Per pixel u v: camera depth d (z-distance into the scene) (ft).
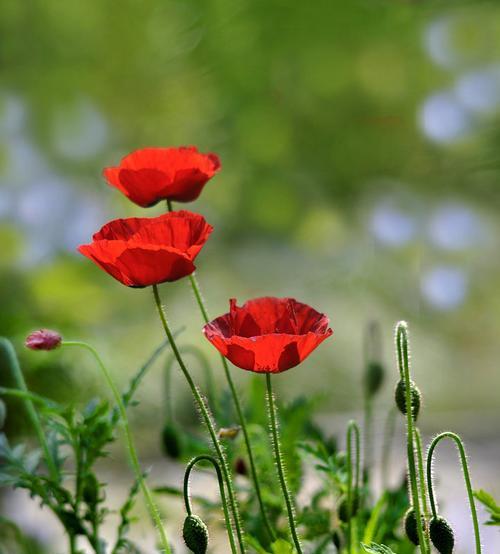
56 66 32.45
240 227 34.19
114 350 22.58
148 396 23.40
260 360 8.46
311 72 29.81
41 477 10.94
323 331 8.55
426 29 28.76
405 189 32.04
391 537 10.91
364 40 29.04
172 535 15.31
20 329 16.98
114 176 10.22
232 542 8.79
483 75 29.14
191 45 30.76
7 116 30.68
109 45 32.55
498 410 31.04
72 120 31.58
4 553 15.15
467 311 33.65
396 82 29.71
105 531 18.16
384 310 34.14
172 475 21.03
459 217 31.73
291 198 32.81
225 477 8.98
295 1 28.35
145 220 9.57
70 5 32.14
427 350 34.55
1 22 32.17
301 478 11.84
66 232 28.04
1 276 24.66
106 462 21.97
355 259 33.55
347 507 10.30
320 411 31.32
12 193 28.60
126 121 32.78
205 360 12.63
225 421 12.34
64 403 17.28
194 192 10.37
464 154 29.84
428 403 33.76
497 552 16.19
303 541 11.00
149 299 29.25
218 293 34.27
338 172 31.68
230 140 32.35
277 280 34.27
